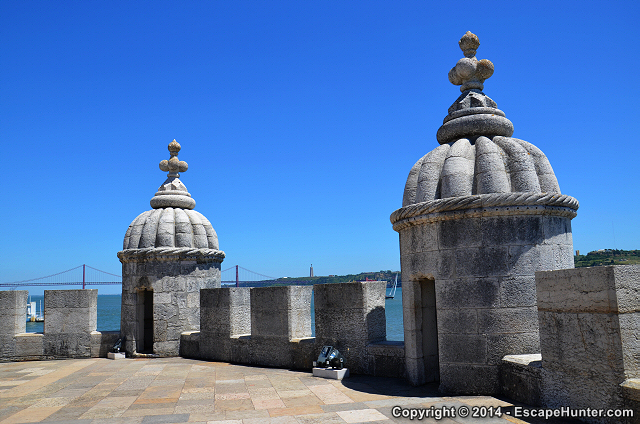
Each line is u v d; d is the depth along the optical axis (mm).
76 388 9273
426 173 8477
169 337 13211
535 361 6812
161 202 14242
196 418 6953
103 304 165625
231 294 12312
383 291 10469
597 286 5641
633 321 5465
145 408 7629
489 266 7559
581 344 5844
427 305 8844
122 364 12094
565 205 7852
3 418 7203
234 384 9320
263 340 11461
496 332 7434
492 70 9242
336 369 9609
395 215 8672
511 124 8930
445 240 7898
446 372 7773
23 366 12102
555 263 7707
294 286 11266
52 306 13367
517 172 7973
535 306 7473
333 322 10297
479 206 7590
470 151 8359
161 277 13320
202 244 14031
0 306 13000
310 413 6949
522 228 7582
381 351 9578
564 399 6078
